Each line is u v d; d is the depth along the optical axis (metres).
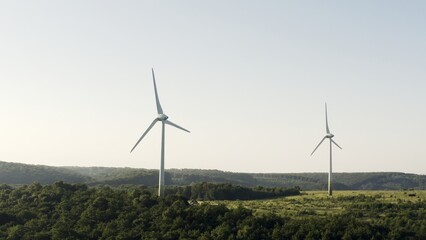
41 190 145.38
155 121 145.00
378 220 136.12
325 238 120.25
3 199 142.62
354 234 122.69
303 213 145.25
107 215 126.00
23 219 126.38
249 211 135.50
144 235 116.69
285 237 121.56
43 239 113.12
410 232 127.25
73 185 155.12
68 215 127.12
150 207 132.75
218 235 118.62
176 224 121.75
